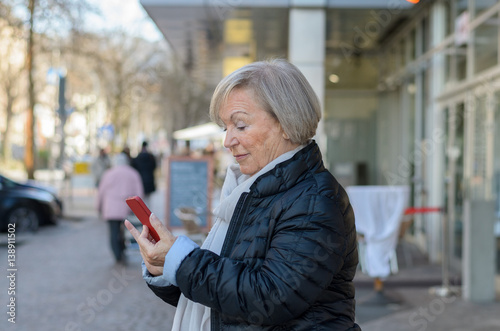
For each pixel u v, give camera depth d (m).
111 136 23.75
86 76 20.67
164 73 28.41
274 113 1.62
